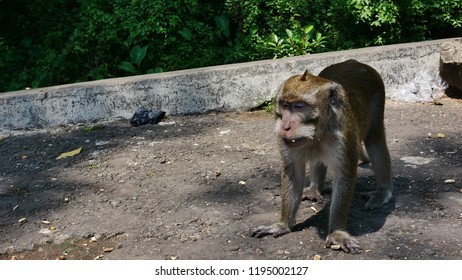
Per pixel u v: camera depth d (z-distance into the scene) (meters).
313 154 2.60
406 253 2.56
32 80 4.80
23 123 3.60
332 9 4.59
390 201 2.84
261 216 2.79
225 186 2.99
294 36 4.41
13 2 5.11
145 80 3.67
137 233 2.72
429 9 4.55
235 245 2.63
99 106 3.65
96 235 2.72
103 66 4.61
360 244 2.60
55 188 3.04
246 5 4.74
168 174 3.10
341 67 2.78
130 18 4.57
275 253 2.58
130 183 3.04
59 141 3.46
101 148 3.37
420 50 3.88
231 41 4.89
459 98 3.85
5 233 2.76
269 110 3.74
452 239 2.61
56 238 2.72
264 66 3.76
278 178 3.04
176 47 4.58
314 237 2.65
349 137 2.56
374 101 2.81
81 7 4.97
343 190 2.59
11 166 3.24
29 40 5.08
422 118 3.60
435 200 2.84
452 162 3.12
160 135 3.48
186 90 3.70
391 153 3.21
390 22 4.37
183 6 4.60
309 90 2.48
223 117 3.70
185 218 2.79
